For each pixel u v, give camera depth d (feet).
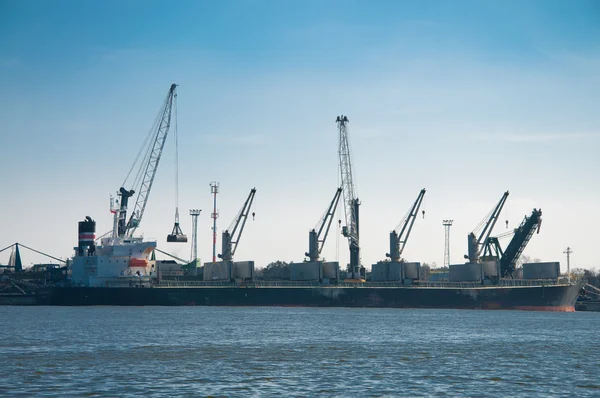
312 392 226.58
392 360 304.30
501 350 352.28
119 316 597.52
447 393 228.02
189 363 288.51
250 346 355.56
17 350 328.90
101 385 235.61
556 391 233.55
